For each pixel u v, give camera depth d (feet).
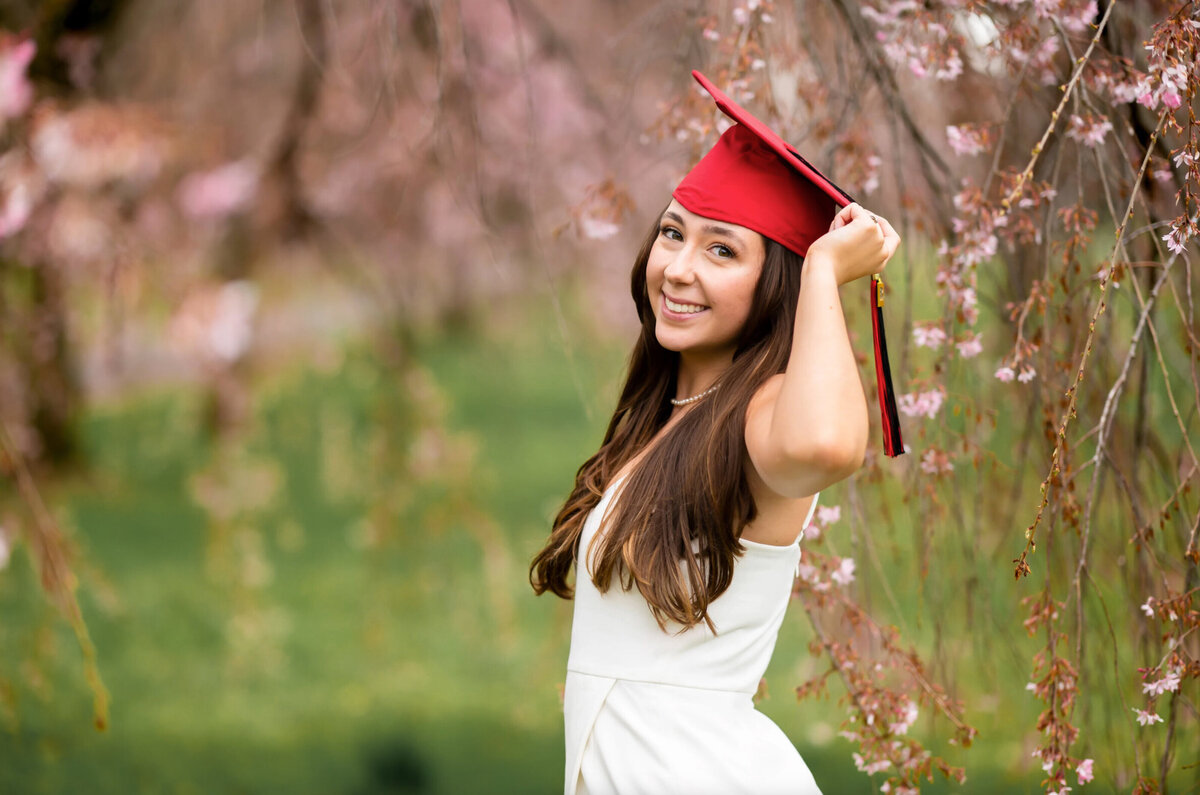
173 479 28.32
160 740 15.25
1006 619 9.26
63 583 9.09
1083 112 7.06
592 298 25.22
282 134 18.24
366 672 17.94
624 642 5.76
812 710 15.57
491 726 16.01
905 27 7.43
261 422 28.12
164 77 18.85
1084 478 8.05
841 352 5.03
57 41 14.55
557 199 19.01
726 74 7.70
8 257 15.05
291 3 11.09
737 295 5.67
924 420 7.97
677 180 8.44
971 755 12.73
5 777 13.73
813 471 4.94
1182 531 7.73
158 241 15.78
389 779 14.21
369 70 15.19
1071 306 7.82
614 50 13.53
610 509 5.85
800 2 8.18
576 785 5.84
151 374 33.22
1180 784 8.84
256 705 16.60
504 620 16.96
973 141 7.14
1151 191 7.57
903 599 11.87
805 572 7.73
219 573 21.25
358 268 20.49
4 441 9.29
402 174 19.57
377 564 18.71
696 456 5.63
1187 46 6.05
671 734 5.62
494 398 34.58
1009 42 7.16
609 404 13.42
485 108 17.26
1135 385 8.18
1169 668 6.38
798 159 5.49
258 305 20.22
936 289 8.06
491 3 17.08
